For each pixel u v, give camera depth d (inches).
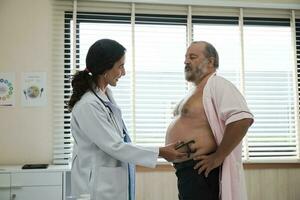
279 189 114.0
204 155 63.9
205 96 65.1
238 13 118.1
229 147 60.3
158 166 109.0
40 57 108.3
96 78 60.4
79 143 59.6
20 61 107.4
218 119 63.9
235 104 61.2
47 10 109.6
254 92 116.3
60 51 109.3
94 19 112.0
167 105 112.6
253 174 113.3
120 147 56.4
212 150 64.9
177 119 70.6
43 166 97.0
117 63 59.1
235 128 59.7
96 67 58.5
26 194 90.8
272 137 115.6
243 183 64.4
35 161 106.2
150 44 113.8
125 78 110.6
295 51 118.6
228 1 113.6
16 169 92.3
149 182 108.6
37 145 106.7
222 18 118.0
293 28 119.0
